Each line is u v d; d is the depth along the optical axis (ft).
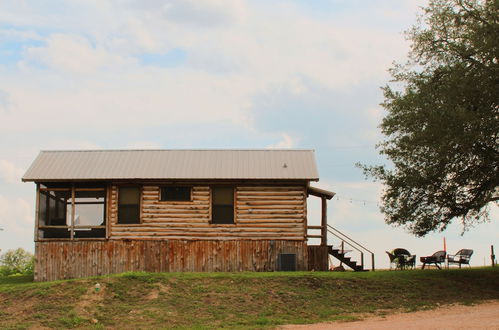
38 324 78.59
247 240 109.09
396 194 99.66
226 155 117.60
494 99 91.50
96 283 90.79
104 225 111.04
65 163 114.93
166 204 110.93
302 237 109.50
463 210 98.27
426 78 99.86
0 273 180.34
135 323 78.33
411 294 90.33
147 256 108.68
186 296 87.66
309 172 111.04
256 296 87.71
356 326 72.54
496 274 101.76
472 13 96.53
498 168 94.79
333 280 94.53
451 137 90.89
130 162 115.24
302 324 76.64
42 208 112.06
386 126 101.24
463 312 78.74
